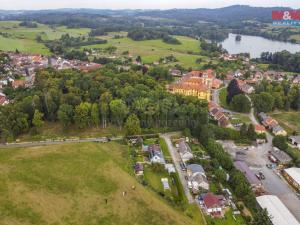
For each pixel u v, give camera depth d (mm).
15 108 154750
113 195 104875
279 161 133125
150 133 156625
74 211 96562
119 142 146375
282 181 121125
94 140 148125
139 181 115250
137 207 99875
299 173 120938
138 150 139375
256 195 111250
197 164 124312
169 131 160125
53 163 122500
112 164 124375
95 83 192000
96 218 94188
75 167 120188
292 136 157500
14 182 108875
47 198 101625
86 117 156625
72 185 108875
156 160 127812
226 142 152750
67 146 138375
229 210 101938
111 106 157500
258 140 153875
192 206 103375
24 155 128500
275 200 103750
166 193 109500
